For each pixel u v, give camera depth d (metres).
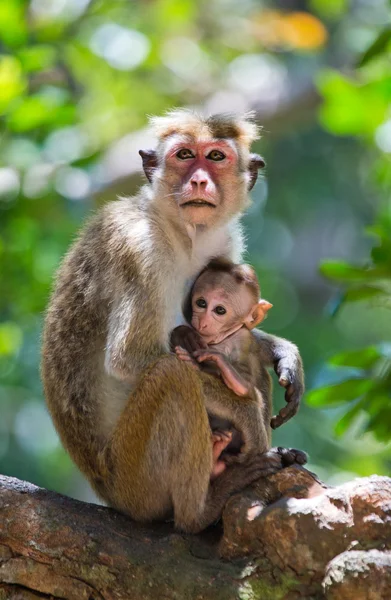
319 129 37.97
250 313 11.55
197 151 12.12
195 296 11.58
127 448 10.57
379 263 12.55
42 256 19.80
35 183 18.53
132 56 22.47
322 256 40.62
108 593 9.79
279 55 30.47
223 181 12.18
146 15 25.02
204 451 10.25
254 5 30.34
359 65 13.95
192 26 26.53
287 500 9.58
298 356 11.90
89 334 11.49
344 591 8.79
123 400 11.32
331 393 12.50
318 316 38.91
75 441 11.38
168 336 11.39
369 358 12.54
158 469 10.41
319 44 27.08
